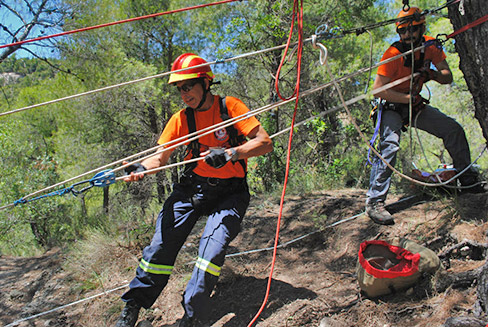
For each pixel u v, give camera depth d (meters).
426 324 2.48
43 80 15.78
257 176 9.13
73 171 15.46
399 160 6.02
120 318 2.88
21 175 14.07
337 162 7.27
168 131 3.04
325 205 4.53
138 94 12.59
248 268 3.83
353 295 3.07
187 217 3.00
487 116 2.79
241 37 10.65
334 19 10.04
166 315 3.38
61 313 3.76
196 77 2.84
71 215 14.73
